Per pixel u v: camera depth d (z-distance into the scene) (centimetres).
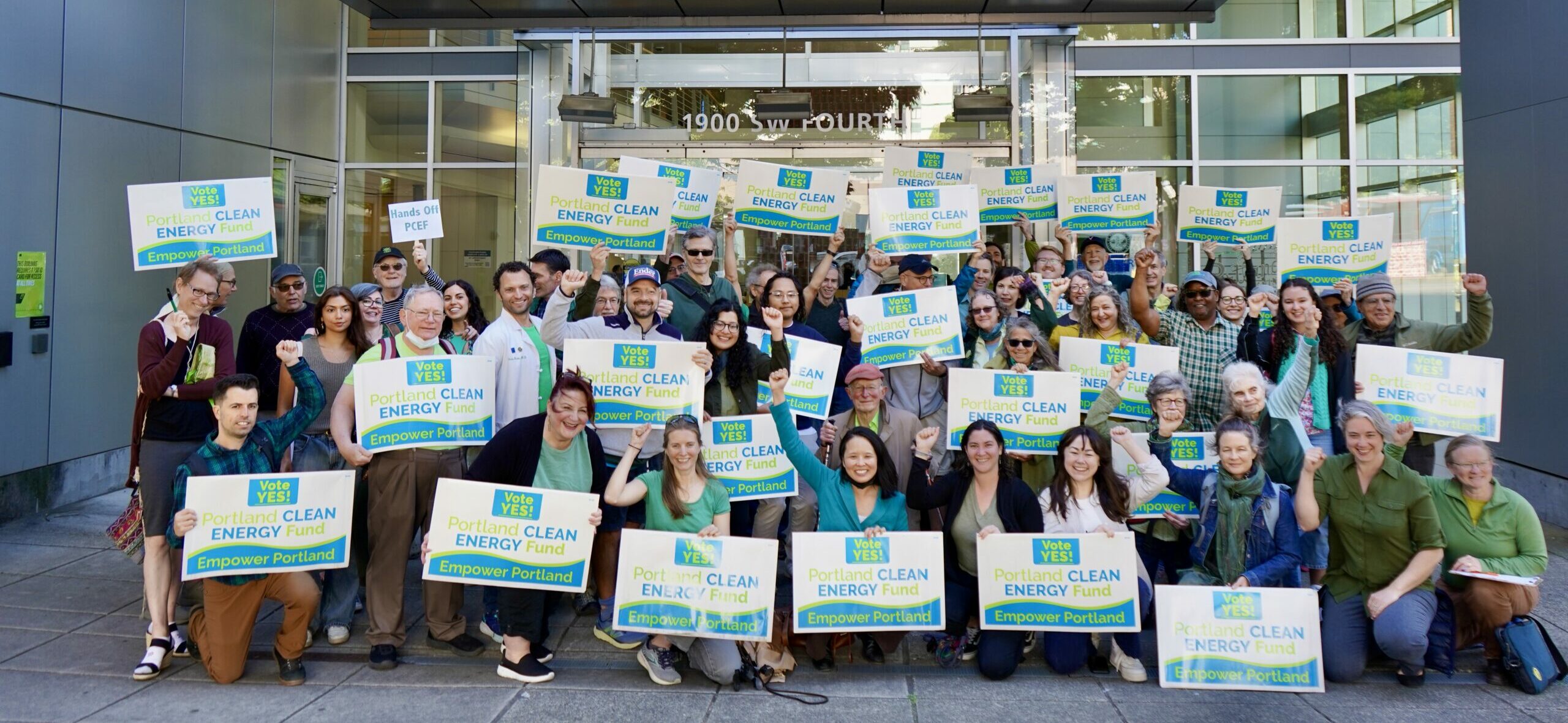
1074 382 503
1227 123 1105
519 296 507
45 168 734
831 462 510
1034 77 1073
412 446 454
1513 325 729
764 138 1081
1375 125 1100
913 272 593
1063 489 464
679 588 433
